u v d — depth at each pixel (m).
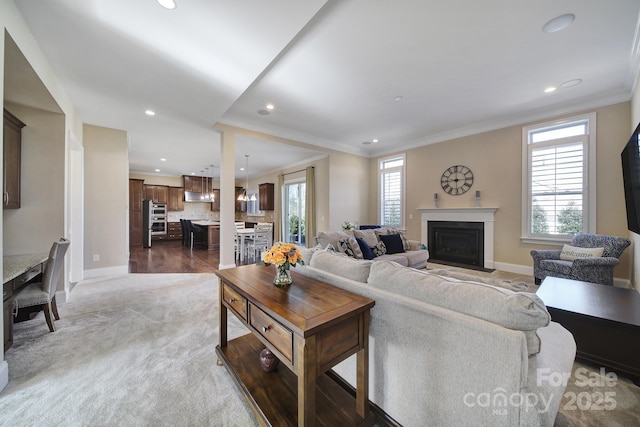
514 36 2.37
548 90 3.42
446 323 1.09
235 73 2.62
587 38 2.41
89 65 2.49
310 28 2.25
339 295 1.40
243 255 5.95
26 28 1.94
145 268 4.98
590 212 3.71
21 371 1.78
